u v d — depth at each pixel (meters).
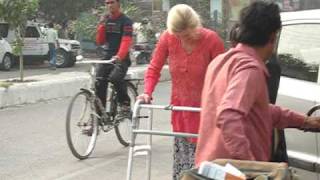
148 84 5.56
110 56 8.51
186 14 5.26
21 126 10.38
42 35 27.17
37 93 13.56
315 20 5.69
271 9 3.35
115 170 7.48
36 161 7.89
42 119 11.12
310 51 5.62
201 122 3.44
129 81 9.00
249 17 3.34
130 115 8.67
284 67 5.77
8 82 14.48
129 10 30.98
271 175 2.99
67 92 14.51
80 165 7.72
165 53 5.59
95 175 7.25
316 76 5.47
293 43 5.80
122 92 8.52
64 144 8.91
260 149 3.27
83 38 31.38
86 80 15.13
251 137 3.23
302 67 5.62
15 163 7.79
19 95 13.02
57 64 27.59
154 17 32.69
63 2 37.62
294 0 23.02
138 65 24.41
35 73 23.92
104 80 8.33
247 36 3.34
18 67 27.62
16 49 15.84
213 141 3.33
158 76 5.64
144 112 9.71
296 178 3.19
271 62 4.17
